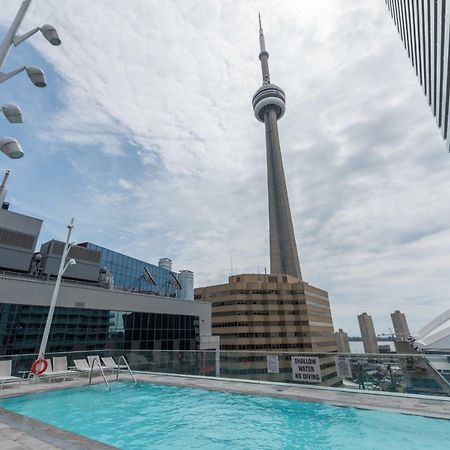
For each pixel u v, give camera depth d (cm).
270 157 18638
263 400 1020
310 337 10150
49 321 1620
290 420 841
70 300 2519
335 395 988
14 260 2591
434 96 2530
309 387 1126
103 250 7169
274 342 9900
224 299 10631
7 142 551
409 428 720
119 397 1165
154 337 3272
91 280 3148
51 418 919
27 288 2227
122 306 3009
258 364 1287
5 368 1285
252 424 826
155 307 3400
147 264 8544
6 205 2909
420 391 916
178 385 1277
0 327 2022
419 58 2969
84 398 1152
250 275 11162
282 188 17112
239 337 9881
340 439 693
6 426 614
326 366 1105
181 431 791
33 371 1386
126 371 1748
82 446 499
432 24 1939
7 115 587
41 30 664
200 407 1003
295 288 10862
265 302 10469
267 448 670
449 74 1677
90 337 2614
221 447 684
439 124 2598
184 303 3822
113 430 810
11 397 1101
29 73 642
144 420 888
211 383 1297
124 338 2945
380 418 787
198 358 1503
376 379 1001
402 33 3831
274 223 16512
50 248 2903
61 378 1505
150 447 693
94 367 1620
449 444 630
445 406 820
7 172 2733
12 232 2631
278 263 15462
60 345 2359
